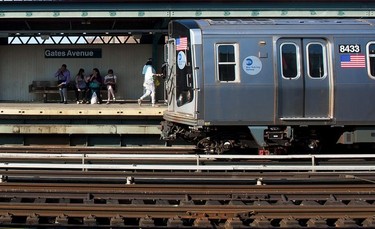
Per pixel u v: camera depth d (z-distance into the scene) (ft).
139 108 47.78
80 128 46.03
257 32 35.24
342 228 22.62
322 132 38.32
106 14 51.06
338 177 30.76
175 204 26.32
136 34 57.88
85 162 35.99
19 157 34.83
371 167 29.55
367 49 35.83
